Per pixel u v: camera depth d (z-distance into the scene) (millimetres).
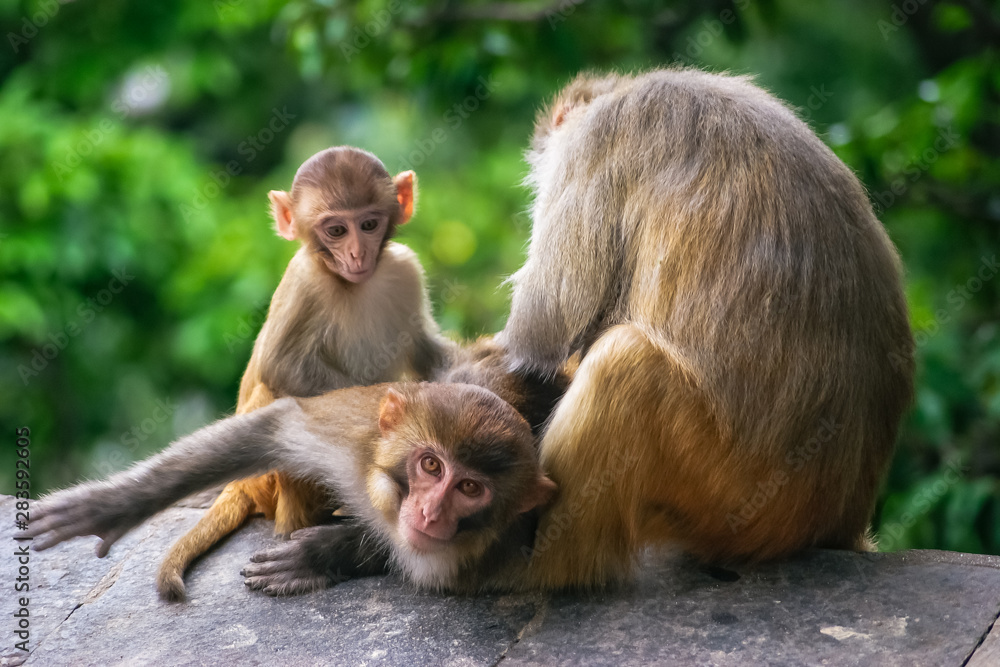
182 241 17078
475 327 16891
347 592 6496
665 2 12602
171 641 6031
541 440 6590
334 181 7336
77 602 6473
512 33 12844
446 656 5809
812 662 5562
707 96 6723
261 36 21484
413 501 6066
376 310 7879
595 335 6859
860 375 6273
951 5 12078
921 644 5641
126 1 17938
